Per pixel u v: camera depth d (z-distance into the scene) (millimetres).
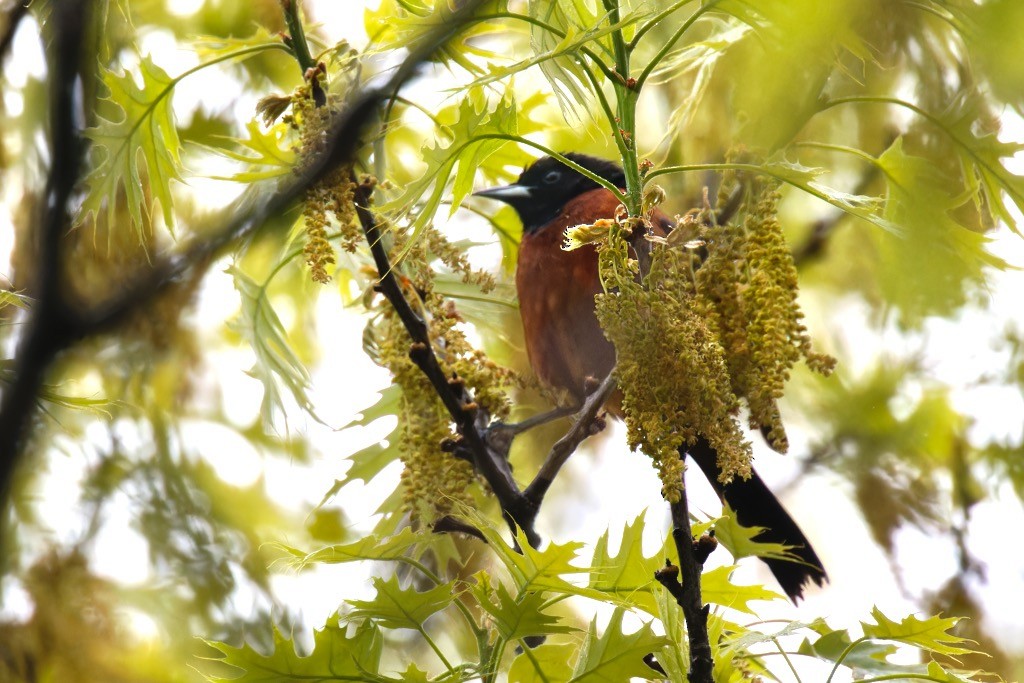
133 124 6512
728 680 5184
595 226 5035
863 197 5586
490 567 7992
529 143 5375
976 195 6125
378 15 6809
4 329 6754
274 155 6242
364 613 5168
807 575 7883
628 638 4945
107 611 9273
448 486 6129
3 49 7352
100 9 6625
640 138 9930
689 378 4820
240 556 10414
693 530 5410
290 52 6453
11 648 8820
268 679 5156
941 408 11102
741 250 5699
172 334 9617
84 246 7059
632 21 5168
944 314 4383
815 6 2643
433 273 6449
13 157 7902
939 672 5051
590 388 8070
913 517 10867
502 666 6871
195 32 10156
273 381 7258
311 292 9086
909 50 5746
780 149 5547
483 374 6305
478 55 6398
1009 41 2490
